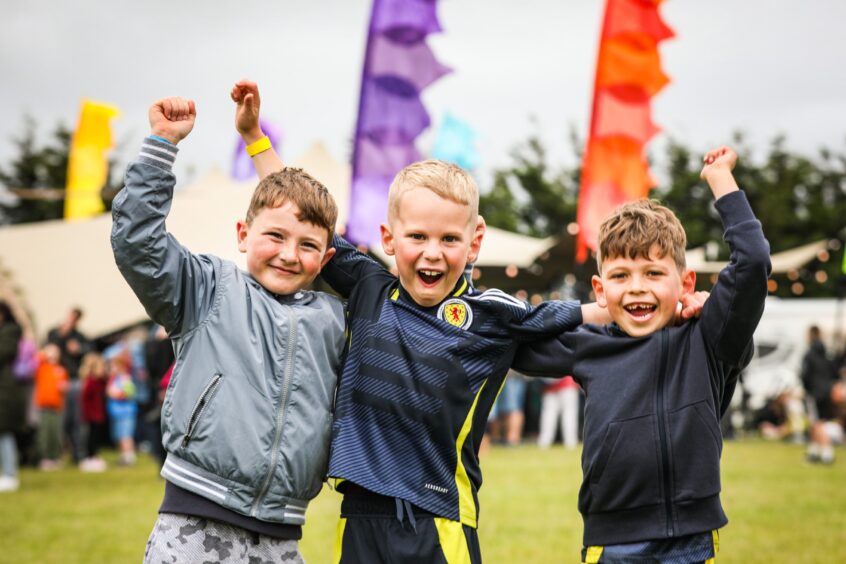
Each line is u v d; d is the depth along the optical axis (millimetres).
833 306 18766
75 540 5875
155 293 2680
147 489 8898
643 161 9523
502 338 2873
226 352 2721
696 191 30938
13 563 5098
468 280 2998
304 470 2750
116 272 15422
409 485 2709
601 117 9516
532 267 16484
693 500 2660
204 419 2670
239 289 2797
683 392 2707
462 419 2793
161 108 2744
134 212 2641
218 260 2861
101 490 8805
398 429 2752
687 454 2674
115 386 12273
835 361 15672
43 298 15039
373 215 8188
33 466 11922
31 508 7445
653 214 2830
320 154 14711
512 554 5262
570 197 31641
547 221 31531
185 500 2660
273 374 2740
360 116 8227
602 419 2740
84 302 15070
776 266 18531
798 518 6531
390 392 2770
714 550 2705
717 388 2754
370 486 2686
